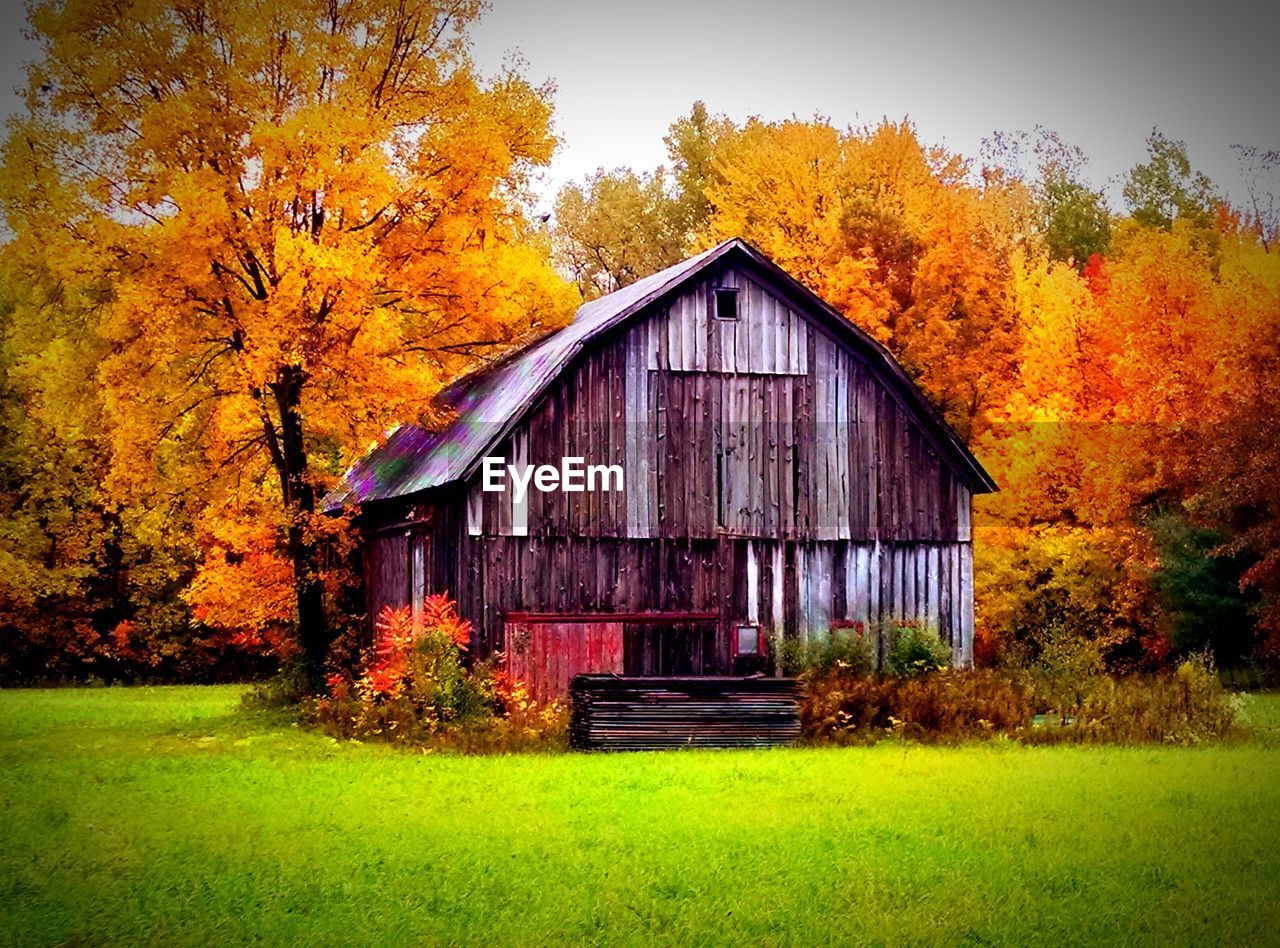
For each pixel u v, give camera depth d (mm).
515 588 29141
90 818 17969
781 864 15086
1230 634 42969
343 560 36438
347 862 15180
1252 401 40500
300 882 14273
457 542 28938
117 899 13617
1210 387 41250
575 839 16375
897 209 49156
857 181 50500
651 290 30250
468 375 37906
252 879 14414
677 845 16047
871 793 19703
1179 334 41656
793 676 27266
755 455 31062
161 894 13781
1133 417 41812
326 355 29797
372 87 31141
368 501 34031
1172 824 17359
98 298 32562
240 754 24969
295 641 36812
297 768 22828
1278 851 15867
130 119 29344
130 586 48312
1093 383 42781
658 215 68562
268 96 30047
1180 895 13945
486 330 32844
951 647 31969
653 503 30219
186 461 33500
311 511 32969
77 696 41688
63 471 46594
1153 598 42844
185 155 29422
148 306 28719
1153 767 22438
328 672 33438
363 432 30578
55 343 31344
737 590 30641
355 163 29094
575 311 34312
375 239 31688
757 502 30953
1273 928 12766
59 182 28766
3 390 46562
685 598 30234
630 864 15047
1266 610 41250
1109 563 42281
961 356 46906
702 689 25953
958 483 32688
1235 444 40531
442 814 18125
